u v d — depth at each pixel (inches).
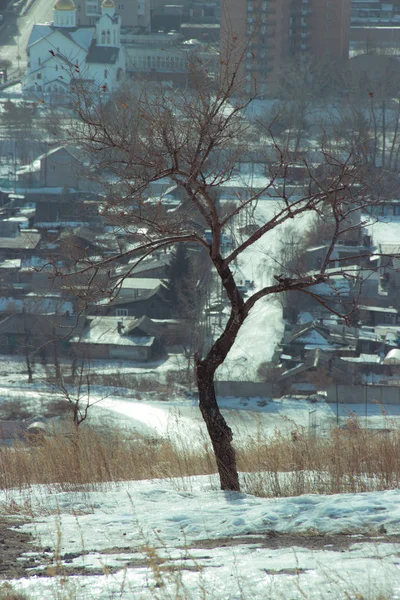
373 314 7495.1
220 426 912.3
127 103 931.3
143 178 942.4
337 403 5280.5
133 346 7027.6
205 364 924.0
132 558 563.5
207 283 7746.1
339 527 641.6
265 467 1056.8
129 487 995.3
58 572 505.7
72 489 1000.2
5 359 6707.7
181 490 945.5
